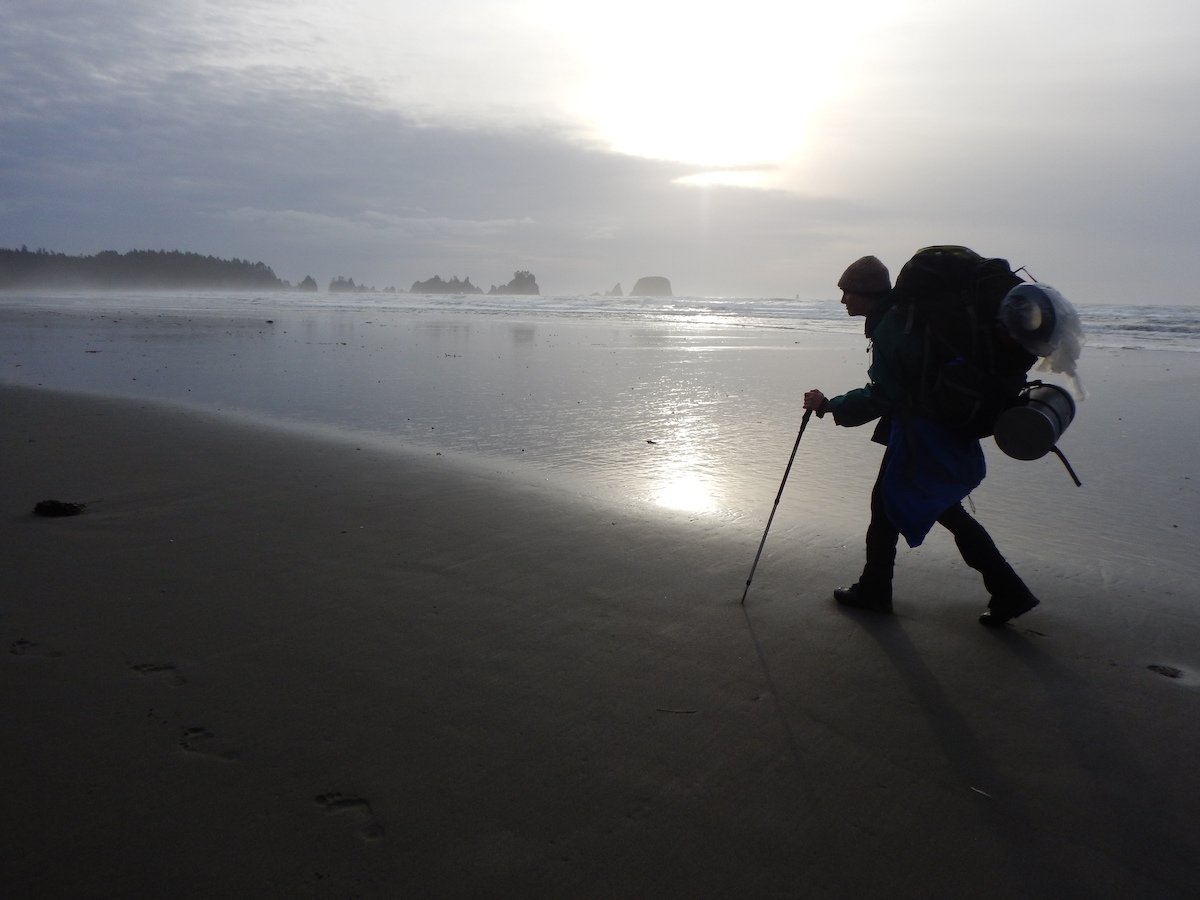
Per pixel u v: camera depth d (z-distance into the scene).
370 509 5.09
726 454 7.34
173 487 5.47
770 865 2.10
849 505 5.71
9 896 1.89
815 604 3.79
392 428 8.20
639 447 7.57
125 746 2.49
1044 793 2.42
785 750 2.60
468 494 5.54
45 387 10.49
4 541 4.27
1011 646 3.40
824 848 2.16
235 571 3.94
